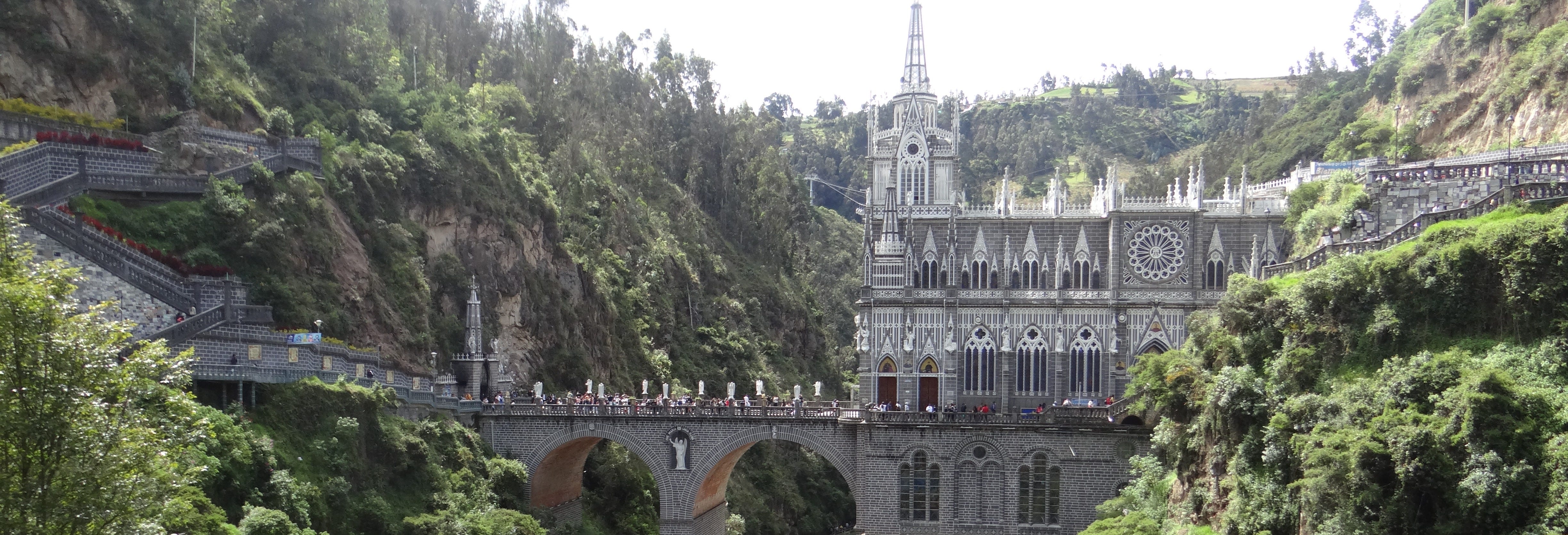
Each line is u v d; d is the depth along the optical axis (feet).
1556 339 210.79
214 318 278.26
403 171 412.57
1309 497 213.87
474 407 359.46
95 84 345.72
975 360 384.88
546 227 477.77
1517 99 451.53
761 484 476.54
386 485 298.97
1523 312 219.41
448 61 608.19
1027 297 383.24
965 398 384.47
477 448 346.54
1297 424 234.79
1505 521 185.16
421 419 333.01
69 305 172.76
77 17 347.77
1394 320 239.50
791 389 590.96
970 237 390.42
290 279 336.29
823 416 352.28
